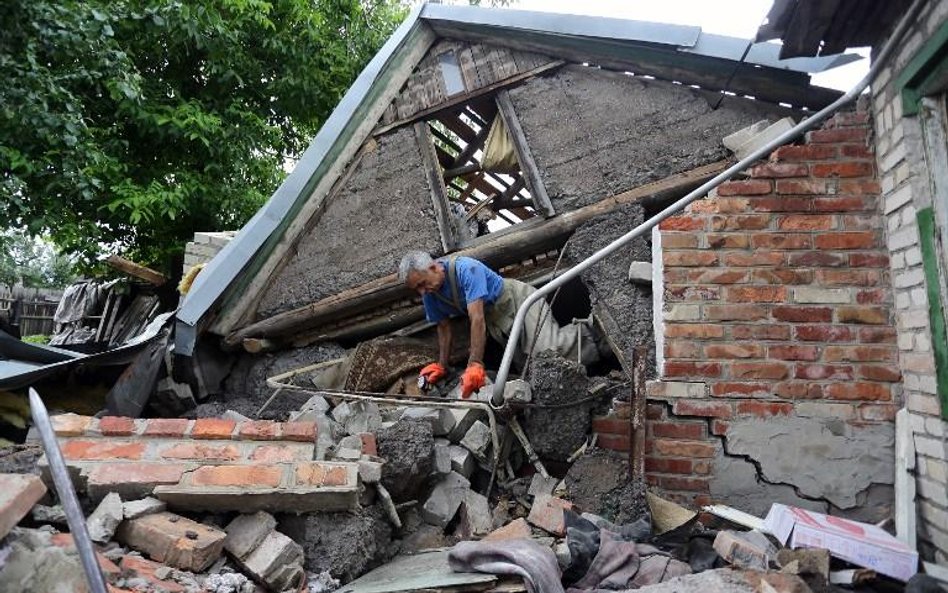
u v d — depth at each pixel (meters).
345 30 10.04
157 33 7.54
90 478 2.39
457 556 2.34
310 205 4.82
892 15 2.82
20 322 13.06
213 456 2.57
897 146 2.86
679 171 3.95
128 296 8.93
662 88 4.09
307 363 4.62
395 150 4.77
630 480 2.96
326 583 2.35
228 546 2.31
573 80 4.32
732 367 3.15
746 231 3.21
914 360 2.81
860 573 2.36
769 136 3.63
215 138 8.20
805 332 3.11
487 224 5.85
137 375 4.35
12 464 2.85
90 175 6.37
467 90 4.59
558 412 3.20
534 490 3.15
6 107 5.15
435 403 3.30
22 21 5.19
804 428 3.07
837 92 3.66
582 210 4.08
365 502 2.72
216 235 6.36
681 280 3.23
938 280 2.58
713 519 2.91
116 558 2.07
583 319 4.01
